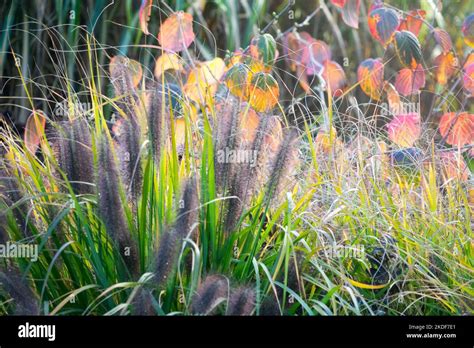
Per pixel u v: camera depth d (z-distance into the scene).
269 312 2.01
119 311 2.01
